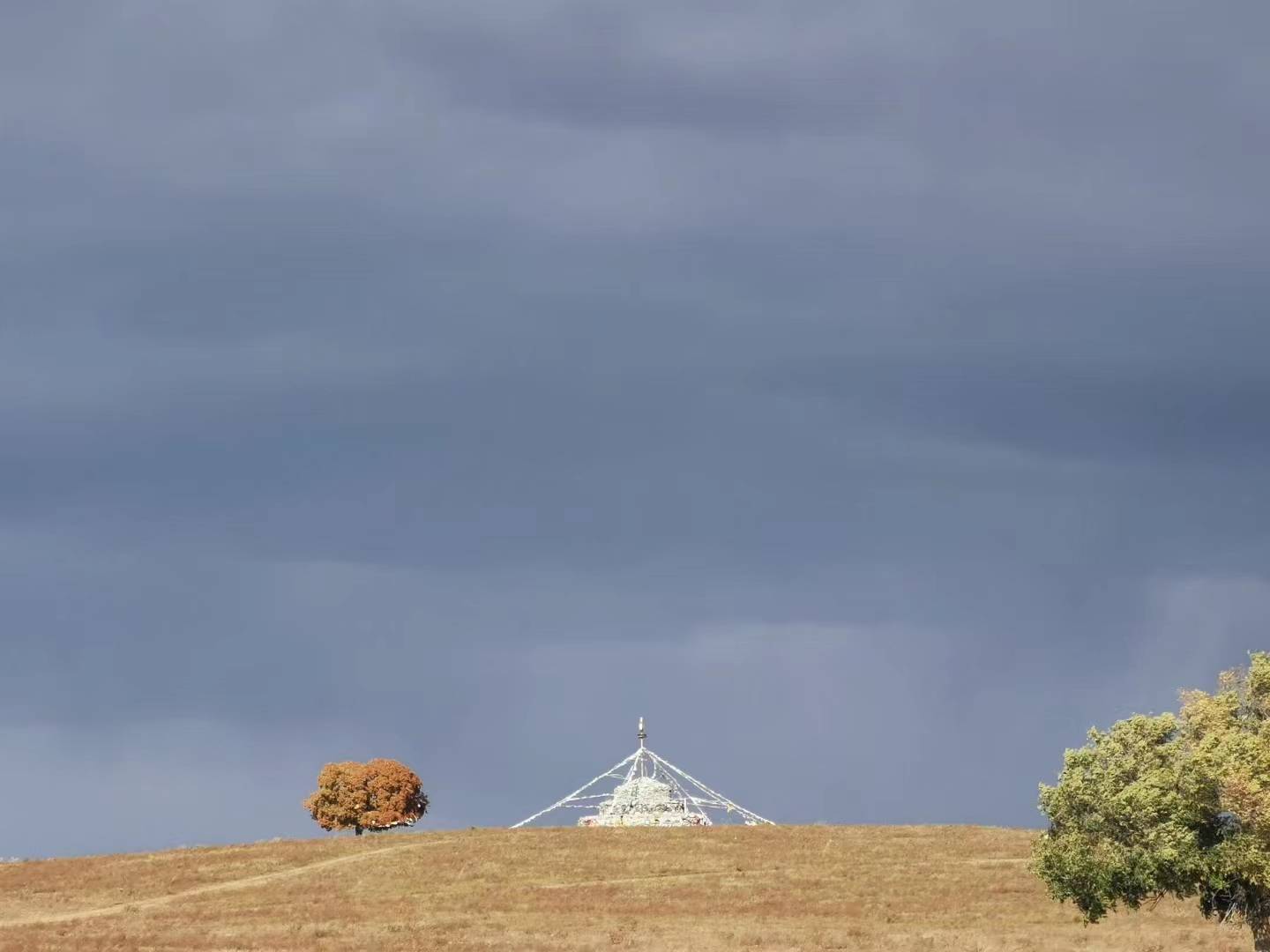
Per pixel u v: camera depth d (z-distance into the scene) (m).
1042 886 103.25
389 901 103.12
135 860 122.69
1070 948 79.44
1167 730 65.50
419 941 85.19
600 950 80.44
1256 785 59.97
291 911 100.12
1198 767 62.19
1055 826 66.62
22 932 91.50
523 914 97.12
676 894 104.00
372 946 82.62
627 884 107.81
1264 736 62.44
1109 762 65.69
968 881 106.19
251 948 81.94
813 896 102.31
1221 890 64.62
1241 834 62.19
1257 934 64.56
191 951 80.50
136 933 89.94
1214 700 65.88
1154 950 78.00
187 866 119.94
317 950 81.00
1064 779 65.44
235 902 104.75
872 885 105.62
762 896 102.56
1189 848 62.34
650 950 80.19
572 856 119.81
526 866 115.75
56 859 124.31
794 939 84.81
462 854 120.75
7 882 114.38
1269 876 60.81
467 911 99.06
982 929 89.56
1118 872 63.69
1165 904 94.88
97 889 111.62
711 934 87.44
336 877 112.94
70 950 80.62
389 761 160.50
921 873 109.94
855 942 83.12
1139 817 63.12
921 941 83.06
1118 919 91.31
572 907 99.44
